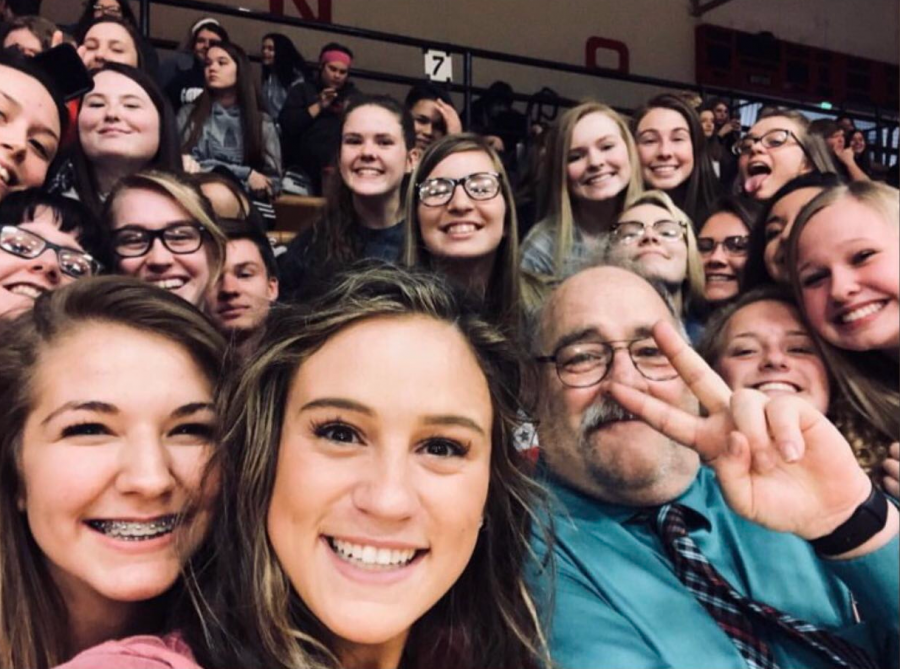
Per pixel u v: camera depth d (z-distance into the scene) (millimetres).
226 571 605
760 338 912
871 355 880
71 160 843
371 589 573
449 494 591
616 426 848
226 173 907
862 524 692
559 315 871
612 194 928
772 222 918
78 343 643
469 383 615
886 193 890
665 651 773
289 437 593
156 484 625
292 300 640
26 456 627
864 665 771
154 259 802
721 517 861
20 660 628
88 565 625
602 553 816
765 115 979
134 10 1090
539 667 687
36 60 811
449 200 878
